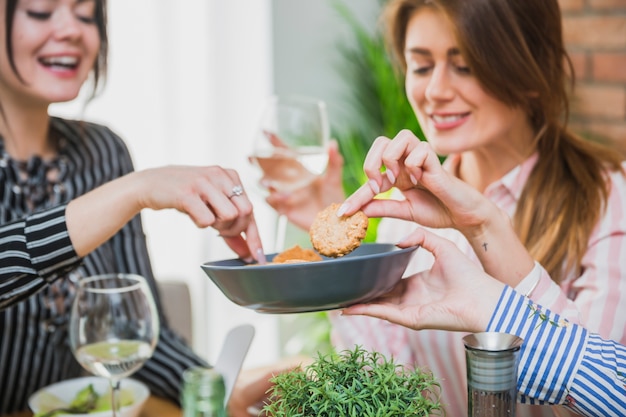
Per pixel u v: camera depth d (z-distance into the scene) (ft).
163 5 12.14
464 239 5.65
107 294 4.43
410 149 3.79
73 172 6.26
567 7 9.53
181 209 4.18
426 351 5.59
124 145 6.76
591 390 3.53
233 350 4.28
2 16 5.54
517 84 4.93
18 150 6.06
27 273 4.39
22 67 5.63
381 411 2.91
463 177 5.83
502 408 2.91
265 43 12.91
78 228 4.33
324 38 12.56
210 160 12.64
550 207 5.17
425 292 3.89
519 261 3.99
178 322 7.08
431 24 4.97
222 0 12.49
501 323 3.63
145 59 12.14
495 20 4.79
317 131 5.84
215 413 2.79
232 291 3.47
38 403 4.96
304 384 3.07
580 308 4.88
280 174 5.87
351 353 3.15
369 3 12.14
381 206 3.96
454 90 4.96
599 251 4.99
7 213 5.86
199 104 12.48
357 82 11.70
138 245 6.52
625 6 9.04
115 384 4.55
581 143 5.42
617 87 9.16
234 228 4.16
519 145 5.42
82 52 5.80
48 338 5.90
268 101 5.90
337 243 3.71
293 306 3.45
